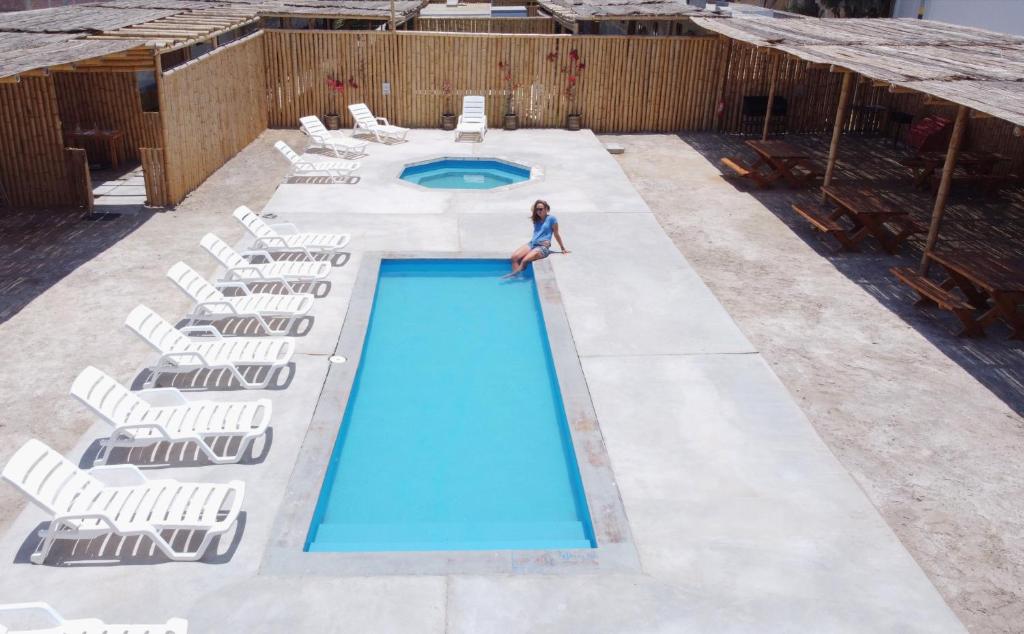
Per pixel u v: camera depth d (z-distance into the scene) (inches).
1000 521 256.8
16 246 477.1
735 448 285.9
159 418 271.7
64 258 459.8
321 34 783.7
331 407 306.3
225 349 322.7
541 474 294.2
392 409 334.0
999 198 628.1
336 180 620.1
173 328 326.6
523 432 321.1
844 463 284.8
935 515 259.1
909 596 219.5
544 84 816.3
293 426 292.5
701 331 378.3
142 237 497.4
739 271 467.2
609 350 357.1
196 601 210.5
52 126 526.3
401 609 210.1
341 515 266.8
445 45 792.9
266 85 801.6
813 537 241.6
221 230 513.0
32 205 550.6
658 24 893.2
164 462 269.1
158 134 671.1
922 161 642.8
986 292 418.3
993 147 671.8
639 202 579.2
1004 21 696.4
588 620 207.8
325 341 360.5
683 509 252.7
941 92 382.0
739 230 541.6
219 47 665.6
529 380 360.5
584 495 260.7
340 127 820.0
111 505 226.8
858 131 851.4
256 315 358.3
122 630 186.7
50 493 220.1
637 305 405.1
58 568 221.5
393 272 465.1
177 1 816.3
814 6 911.0
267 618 205.6
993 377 348.8
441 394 346.3
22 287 418.0
